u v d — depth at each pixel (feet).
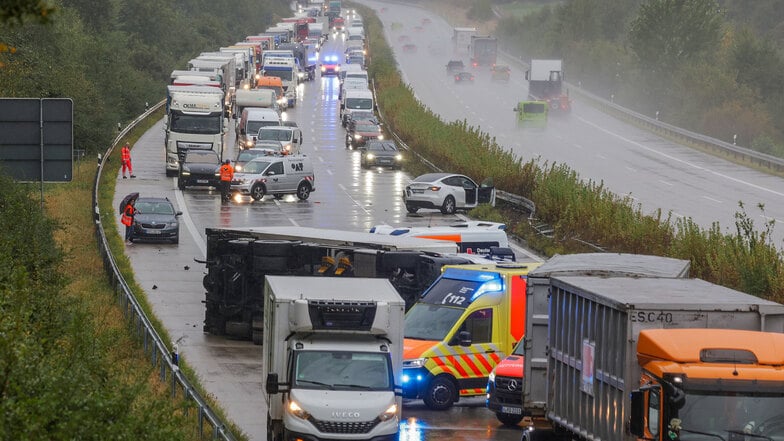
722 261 246.06
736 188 489.67
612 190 469.57
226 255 229.04
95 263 283.59
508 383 165.37
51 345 116.26
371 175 539.70
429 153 578.25
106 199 426.10
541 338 144.56
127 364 176.04
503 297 182.80
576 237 344.28
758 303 115.65
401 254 216.33
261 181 443.32
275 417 147.23
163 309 253.65
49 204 385.70
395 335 148.05
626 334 114.42
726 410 103.35
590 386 124.98
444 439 160.35
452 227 270.67
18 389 88.43
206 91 521.65
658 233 306.55
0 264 150.61
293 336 147.64
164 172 526.57
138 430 96.84
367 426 140.97
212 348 219.61
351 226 385.91
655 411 104.99
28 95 456.45
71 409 91.91
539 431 140.97
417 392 177.47
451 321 182.09
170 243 345.31
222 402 180.75
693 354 105.40
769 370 104.42
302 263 224.53
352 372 144.66
